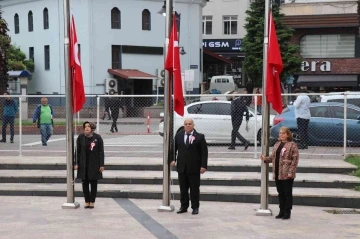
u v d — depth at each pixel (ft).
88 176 39.34
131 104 72.02
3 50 100.58
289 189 36.17
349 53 149.79
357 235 32.04
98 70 146.30
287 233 32.48
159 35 154.71
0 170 51.34
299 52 148.97
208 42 203.10
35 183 47.91
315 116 60.34
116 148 61.82
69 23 39.96
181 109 37.91
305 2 151.33
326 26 148.87
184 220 36.09
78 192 44.83
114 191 44.24
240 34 201.57
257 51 148.05
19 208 40.14
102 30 146.41
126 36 149.89
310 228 33.83
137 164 50.75
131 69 150.92
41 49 156.46
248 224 34.88
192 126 37.73
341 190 43.32
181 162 37.70
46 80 155.33
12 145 66.85
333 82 150.30
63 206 39.96
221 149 59.62
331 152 56.65
